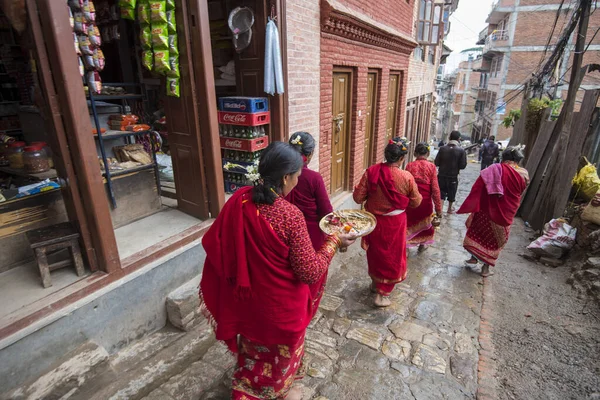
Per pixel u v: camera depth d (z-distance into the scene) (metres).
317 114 5.37
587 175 5.50
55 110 2.34
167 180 4.73
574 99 6.14
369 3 6.62
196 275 3.48
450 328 3.40
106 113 3.81
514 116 11.45
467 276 4.59
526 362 2.99
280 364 1.97
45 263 2.47
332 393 2.54
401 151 3.35
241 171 4.44
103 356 2.51
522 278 4.54
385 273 3.55
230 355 2.81
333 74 5.92
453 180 7.43
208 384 2.52
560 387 2.71
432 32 11.53
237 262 1.71
